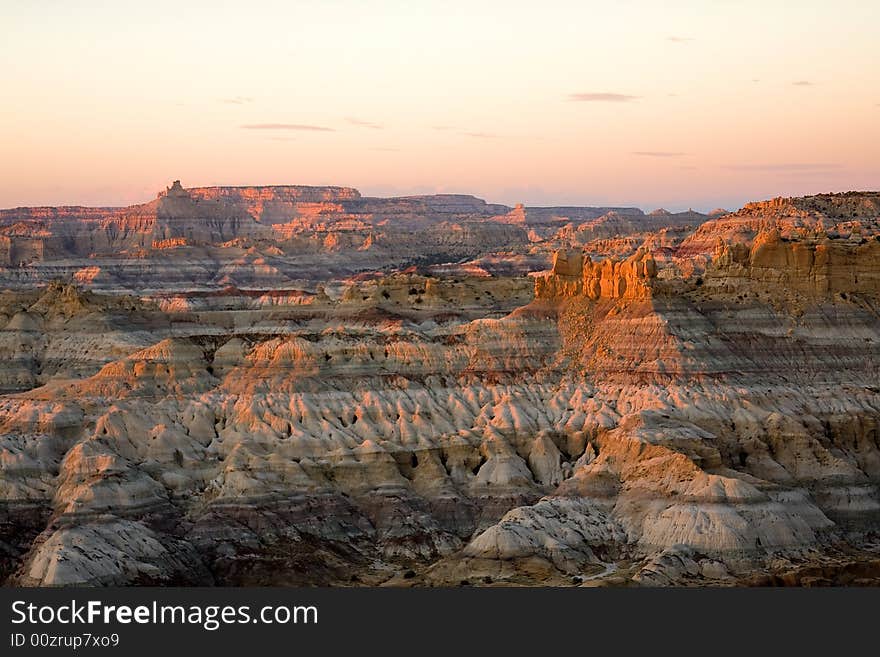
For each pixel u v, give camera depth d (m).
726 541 171.25
